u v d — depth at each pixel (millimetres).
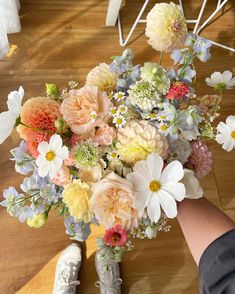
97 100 622
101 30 1493
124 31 1503
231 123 666
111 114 615
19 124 624
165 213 609
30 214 672
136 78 678
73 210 605
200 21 1544
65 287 1177
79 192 599
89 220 622
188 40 691
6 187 1270
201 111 693
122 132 606
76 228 678
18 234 1244
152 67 640
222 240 635
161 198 588
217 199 1338
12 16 1365
